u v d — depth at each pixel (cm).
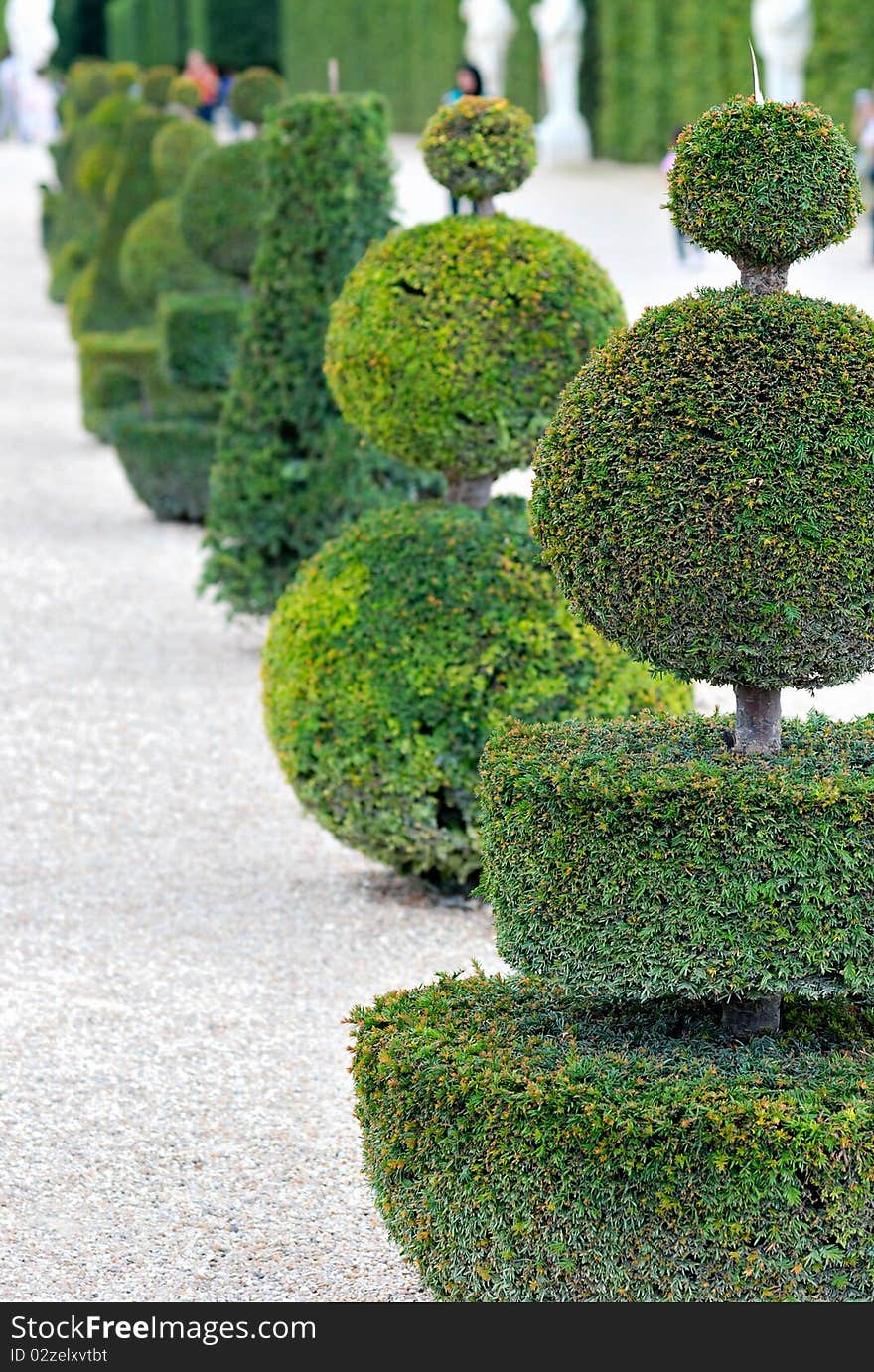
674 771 381
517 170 698
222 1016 606
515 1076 381
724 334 376
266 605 1080
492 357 679
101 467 1759
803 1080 379
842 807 370
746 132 382
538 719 655
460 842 679
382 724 659
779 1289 364
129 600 1245
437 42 4038
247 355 1053
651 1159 364
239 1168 503
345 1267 451
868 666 387
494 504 732
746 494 367
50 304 2955
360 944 672
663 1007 425
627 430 378
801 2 2561
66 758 904
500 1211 379
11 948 668
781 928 373
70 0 6297
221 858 769
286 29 4928
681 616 379
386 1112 397
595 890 384
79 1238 465
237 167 1366
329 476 1036
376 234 1018
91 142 2820
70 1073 562
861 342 376
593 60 3488
